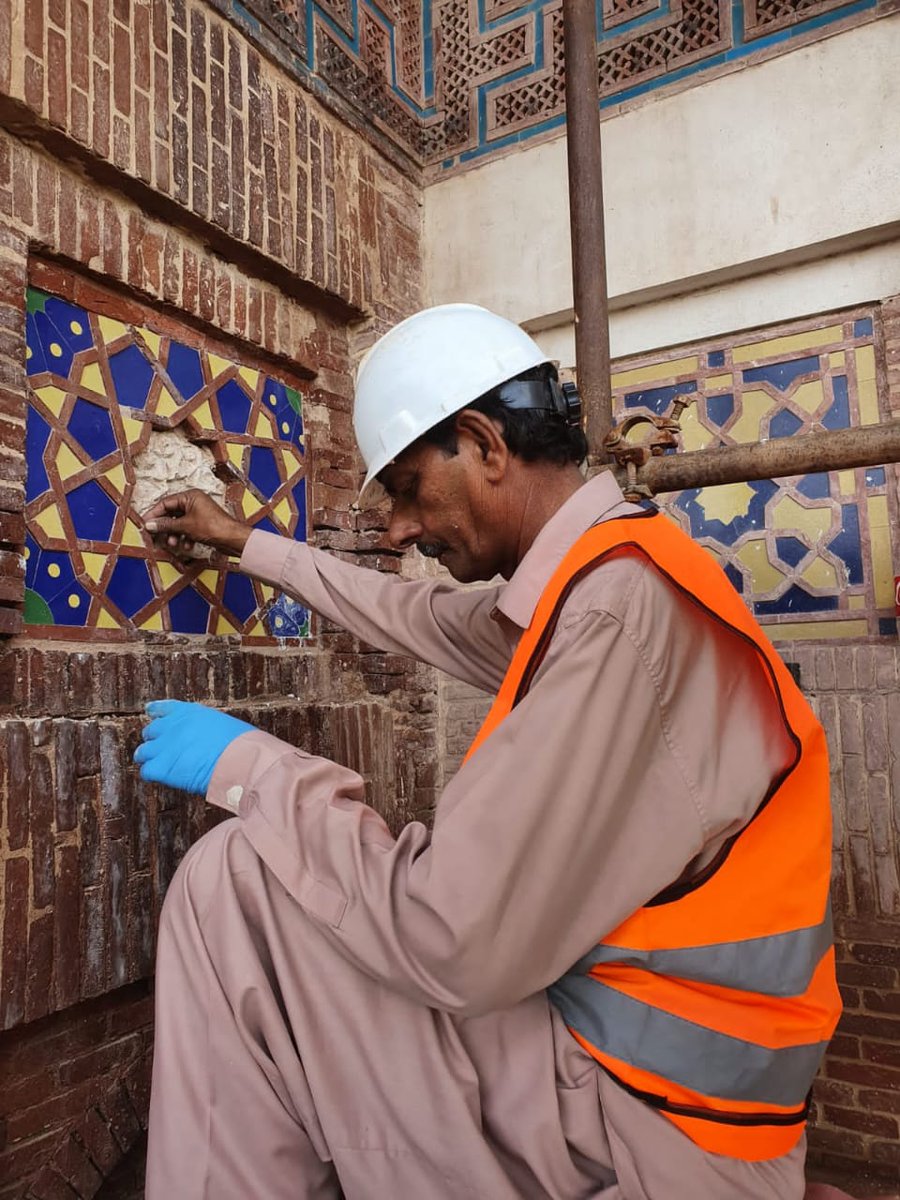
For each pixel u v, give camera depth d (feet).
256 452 7.55
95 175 6.05
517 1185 3.21
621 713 3.14
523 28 9.37
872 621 7.66
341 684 8.10
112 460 6.17
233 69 7.11
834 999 3.59
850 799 7.43
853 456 5.50
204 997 3.47
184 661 6.44
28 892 5.09
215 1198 3.27
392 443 3.99
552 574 3.68
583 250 6.59
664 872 3.19
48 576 5.66
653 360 8.86
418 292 9.55
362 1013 3.37
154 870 5.89
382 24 9.26
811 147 7.83
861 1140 7.27
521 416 3.92
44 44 5.55
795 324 8.23
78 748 5.45
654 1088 3.23
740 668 3.49
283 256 7.45
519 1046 3.37
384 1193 3.23
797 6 7.96
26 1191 5.23
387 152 9.12
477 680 5.49
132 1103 5.89
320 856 3.38
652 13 8.64
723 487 8.38
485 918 2.97
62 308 5.95
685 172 8.38
